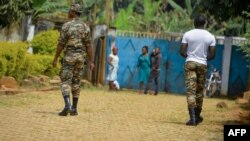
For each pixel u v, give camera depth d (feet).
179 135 41.57
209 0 93.04
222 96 105.70
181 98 87.61
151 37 110.42
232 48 107.34
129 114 54.49
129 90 105.70
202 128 46.01
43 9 110.93
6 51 71.36
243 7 89.35
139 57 99.40
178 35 110.32
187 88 47.57
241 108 69.51
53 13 118.42
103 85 104.88
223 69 107.24
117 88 98.68
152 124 47.01
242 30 122.62
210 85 104.12
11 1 86.17
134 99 76.33
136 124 46.42
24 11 90.68
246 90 106.73
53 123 43.96
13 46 73.20
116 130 42.29
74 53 49.01
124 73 110.11
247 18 91.20
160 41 110.32
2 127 40.70
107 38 107.04
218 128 46.50
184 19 154.20
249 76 106.52
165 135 41.19
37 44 96.07
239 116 55.88
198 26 48.37
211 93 103.81
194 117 47.50
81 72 49.93
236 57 107.34
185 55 48.08
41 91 73.56
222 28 141.79
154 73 96.48
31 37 101.45
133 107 62.95
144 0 156.87
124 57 110.22
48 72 90.12
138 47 110.42
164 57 110.22
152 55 97.04
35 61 84.33
